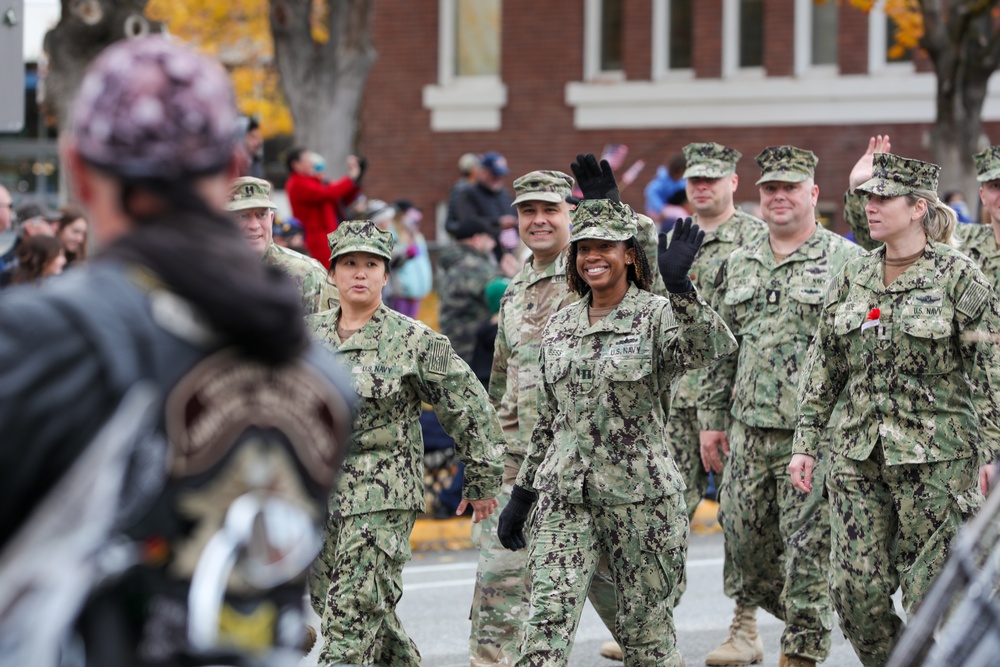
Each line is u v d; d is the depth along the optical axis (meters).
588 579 14.84
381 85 55.28
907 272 15.23
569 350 15.02
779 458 18.31
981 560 8.99
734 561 18.83
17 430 5.31
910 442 15.04
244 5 74.44
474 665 17.56
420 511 15.88
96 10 29.17
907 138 50.03
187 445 5.55
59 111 29.61
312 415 5.92
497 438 16.06
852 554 15.40
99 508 5.33
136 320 5.54
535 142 53.97
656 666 14.98
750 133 51.62
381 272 15.88
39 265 22.39
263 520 5.67
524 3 53.94
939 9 41.78
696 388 20.69
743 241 21.81
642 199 52.66
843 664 18.83
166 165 5.68
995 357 14.84
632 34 52.81
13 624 5.27
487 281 29.45
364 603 15.30
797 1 50.97
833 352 15.81
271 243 19.28
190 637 5.52
